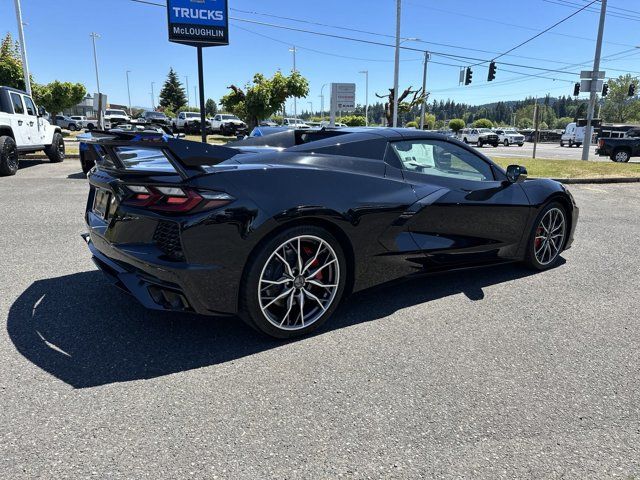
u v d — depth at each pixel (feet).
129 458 6.27
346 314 11.16
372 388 8.09
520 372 8.73
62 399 7.50
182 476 5.98
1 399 7.45
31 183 30.17
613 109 259.60
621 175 42.78
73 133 129.90
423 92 109.50
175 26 38.06
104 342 9.41
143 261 8.64
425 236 11.61
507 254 13.76
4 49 83.66
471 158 13.09
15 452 6.31
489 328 10.56
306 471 6.14
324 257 10.01
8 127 35.04
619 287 13.41
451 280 13.75
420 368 8.79
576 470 6.28
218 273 8.71
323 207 9.53
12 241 16.33
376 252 10.70
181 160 8.30
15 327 9.89
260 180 9.07
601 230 21.15
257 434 6.83
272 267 9.39
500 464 6.35
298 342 9.70
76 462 6.16
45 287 12.11
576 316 11.32
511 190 13.52
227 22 39.37
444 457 6.46
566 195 14.71
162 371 8.44
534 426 7.17
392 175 11.17
